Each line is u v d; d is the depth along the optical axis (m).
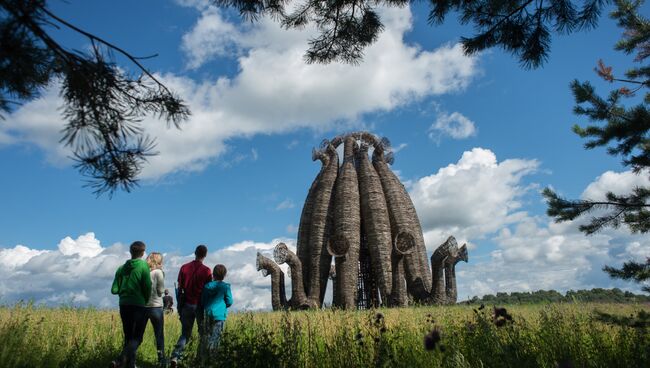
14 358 6.16
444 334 6.41
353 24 9.20
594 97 10.48
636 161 9.70
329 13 9.16
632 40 11.10
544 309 8.09
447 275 34.12
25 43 3.58
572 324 6.82
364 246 38.28
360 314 12.47
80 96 4.01
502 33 7.71
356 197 37.34
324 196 37.97
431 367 5.50
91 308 13.30
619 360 5.52
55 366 6.80
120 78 4.20
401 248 32.34
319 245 36.16
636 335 6.18
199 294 8.62
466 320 7.63
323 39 9.56
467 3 7.72
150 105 4.44
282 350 6.14
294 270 34.19
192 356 6.16
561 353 5.57
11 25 3.47
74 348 7.86
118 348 9.19
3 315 9.97
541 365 5.26
